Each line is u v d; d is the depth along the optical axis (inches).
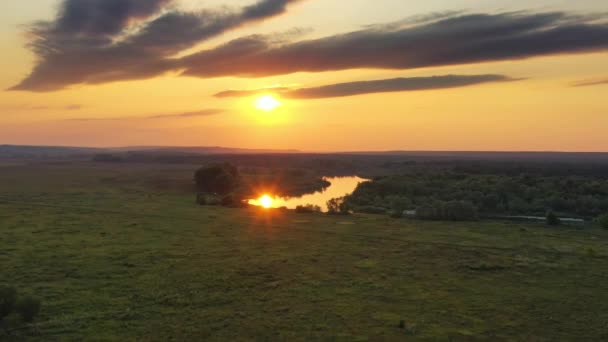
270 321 1343.5
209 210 3860.7
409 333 1272.1
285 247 2393.0
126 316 1352.1
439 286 1731.1
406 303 1529.3
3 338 1171.9
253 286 1690.5
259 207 4234.7
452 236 2805.1
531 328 1323.8
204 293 1592.0
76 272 1807.3
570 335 1277.1
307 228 3031.5
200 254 2180.1
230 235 2704.2
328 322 1343.5
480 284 1763.0
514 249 2421.3
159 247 2310.5
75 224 2940.5
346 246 2453.2
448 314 1429.6
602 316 1423.5
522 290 1688.0
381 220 3508.9
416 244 2532.0
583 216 4010.8
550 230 3110.2
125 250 2219.5
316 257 2174.0
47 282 1667.1
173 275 1803.6
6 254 2068.2
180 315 1378.0
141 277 1763.0
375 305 1503.4
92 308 1413.6
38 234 2568.9
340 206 4003.4
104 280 1713.8
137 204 4126.5
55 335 1201.4
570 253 2327.8
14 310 1266.0
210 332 1251.8
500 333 1284.4
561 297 1606.8
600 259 2194.9
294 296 1583.4
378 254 2271.2
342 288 1686.8
